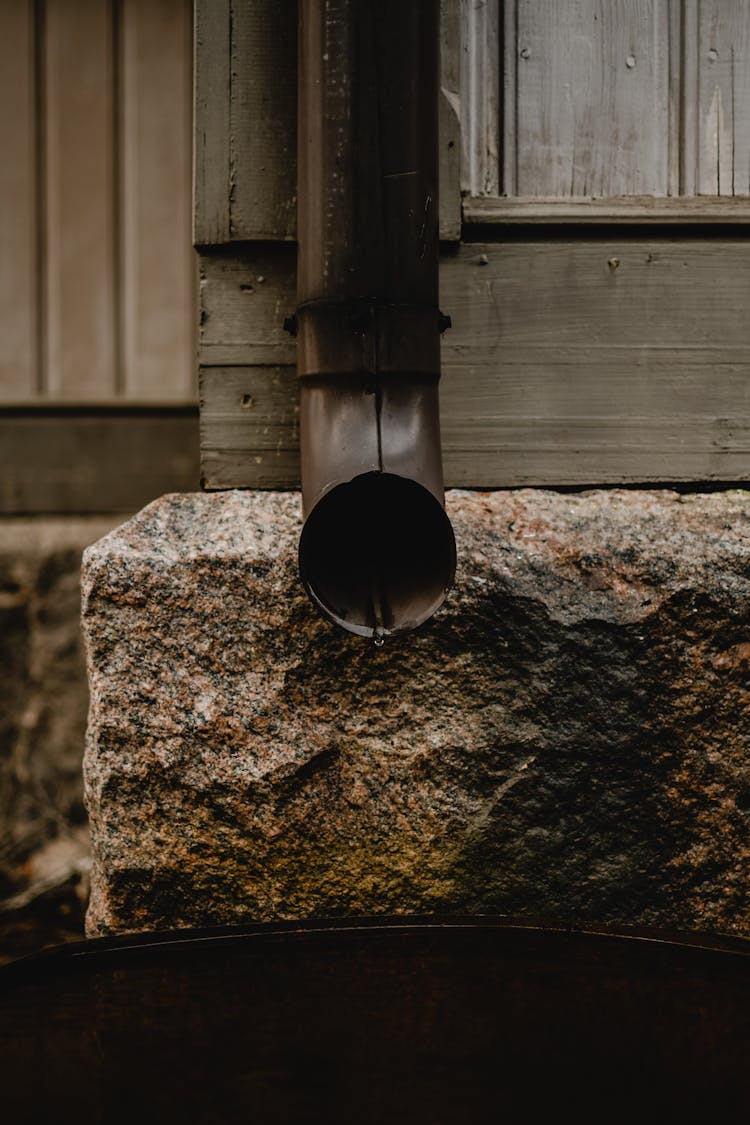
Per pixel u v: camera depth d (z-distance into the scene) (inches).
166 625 72.6
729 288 83.3
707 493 83.4
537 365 82.5
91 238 167.0
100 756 71.9
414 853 72.2
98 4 164.7
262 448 81.4
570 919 72.9
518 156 83.0
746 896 73.6
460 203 81.3
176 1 164.7
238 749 71.7
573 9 83.1
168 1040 47.3
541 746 73.0
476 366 82.2
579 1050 46.6
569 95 83.2
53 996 51.3
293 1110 42.4
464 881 72.5
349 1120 41.7
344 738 72.3
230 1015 49.4
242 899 71.9
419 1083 43.8
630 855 73.3
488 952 55.8
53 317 167.3
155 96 165.6
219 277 81.0
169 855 71.6
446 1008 50.1
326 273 68.7
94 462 168.4
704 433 83.2
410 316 68.5
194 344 167.9
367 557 67.3
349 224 68.1
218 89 79.8
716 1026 49.1
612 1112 42.3
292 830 71.7
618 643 73.5
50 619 162.2
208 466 81.4
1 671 161.3
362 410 67.6
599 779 73.3
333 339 68.2
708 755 73.7
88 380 167.8
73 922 128.2
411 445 67.7
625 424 82.9
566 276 82.6
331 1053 46.9
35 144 165.8
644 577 74.7
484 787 72.8
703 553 75.7
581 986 52.4
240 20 79.7
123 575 72.7
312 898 71.9
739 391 83.3
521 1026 49.2
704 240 83.3
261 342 81.1
